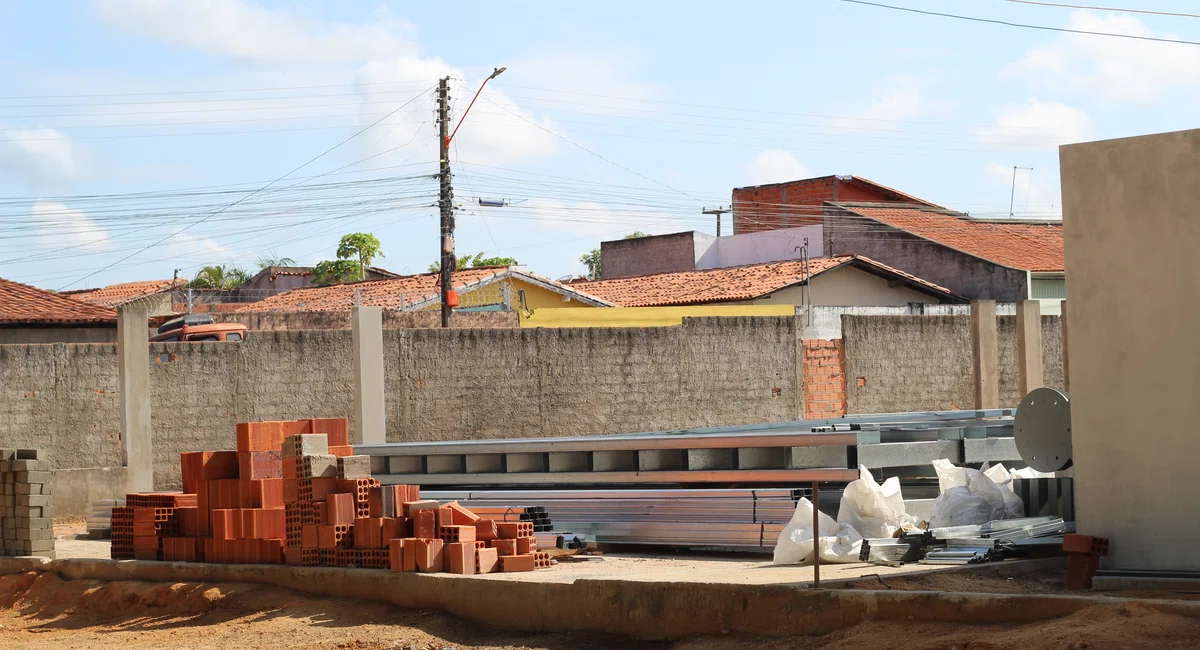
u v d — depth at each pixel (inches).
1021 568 398.9
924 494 533.0
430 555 447.8
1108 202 360.8
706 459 522.9
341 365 818.8
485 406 861.8
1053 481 467.2
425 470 617.9
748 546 478.3
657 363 930.1
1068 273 367.6
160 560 538.9
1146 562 350.6
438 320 1250.0
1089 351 362.6
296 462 494.0
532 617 408.2
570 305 1512.1
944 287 1487.5
